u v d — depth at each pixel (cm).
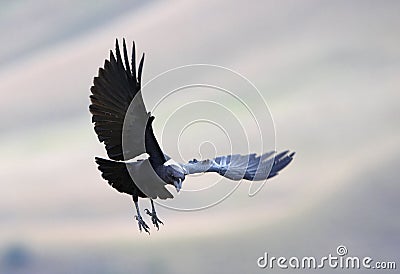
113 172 1224
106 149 1213
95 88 1191
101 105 1194
